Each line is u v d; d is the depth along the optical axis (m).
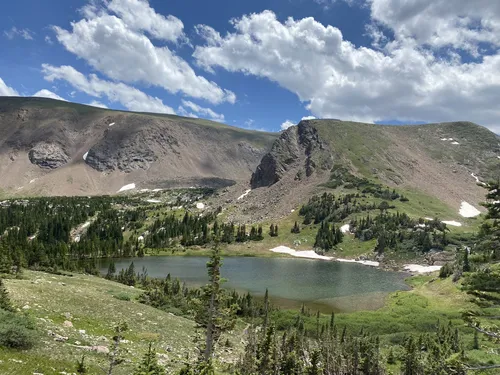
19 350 26.23
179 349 41.50
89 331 38.91
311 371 34.28
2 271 70.50
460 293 100.25
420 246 186.50
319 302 106.25
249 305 88.69
